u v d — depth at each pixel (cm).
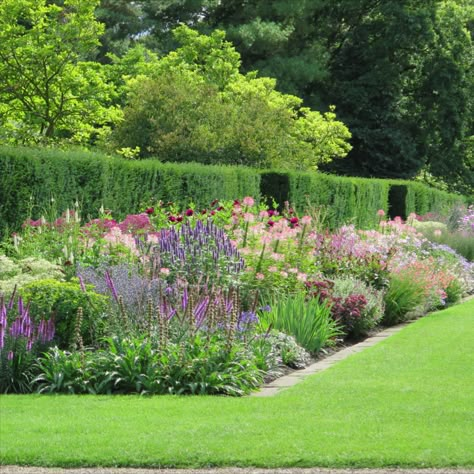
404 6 4084
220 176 1875
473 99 4225
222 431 640
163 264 1108
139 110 2494
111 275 997
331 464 571
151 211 1389
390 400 744
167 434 631
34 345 841
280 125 2600
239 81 2925
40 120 2511
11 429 644
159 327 841
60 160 1428
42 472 559
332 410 709
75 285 935
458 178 4416
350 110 4212
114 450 593
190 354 839
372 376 859
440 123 4178
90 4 2452
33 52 2409
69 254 1117
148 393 796
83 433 633
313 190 2238
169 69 2789
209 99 2497
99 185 1521
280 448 598
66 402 748
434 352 1002
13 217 1330
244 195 1997
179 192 1742
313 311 1076
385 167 4138
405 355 986
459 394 766
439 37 4138
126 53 3281
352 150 4175
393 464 571
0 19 2416
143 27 3722
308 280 1258
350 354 1071
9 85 2473
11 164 1323
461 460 575
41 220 1231
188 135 2459
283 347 988
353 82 4162
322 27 4266
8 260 1029
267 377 902
